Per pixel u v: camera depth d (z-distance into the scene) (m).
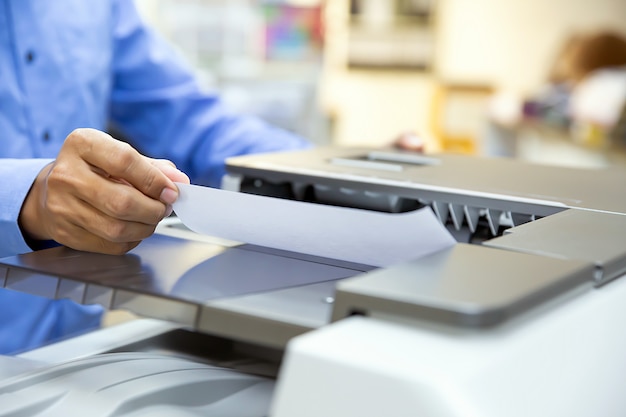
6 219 0.48
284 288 0.36
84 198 0.43
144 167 0.43
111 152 0.42
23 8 0.78
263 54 2.02
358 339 0.26
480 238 0.49
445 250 0.35
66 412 0.37
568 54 1.95
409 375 0.24
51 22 0.81
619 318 0.35
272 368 0.47
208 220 0.45
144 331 0.52
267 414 0.40
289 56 2.03
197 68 1.99
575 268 0.32
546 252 0.35
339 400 0.25
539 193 0.50
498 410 0.25
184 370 0.43
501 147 2.02
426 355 0.25
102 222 0.42
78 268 0.39
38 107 0.80
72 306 0.83
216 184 0.92
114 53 0.93
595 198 0.49
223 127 0.93
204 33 1.99
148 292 0.35
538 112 1.97
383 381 0.24
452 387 0.23
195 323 0.33
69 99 0.83
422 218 0.36
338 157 0.64
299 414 0.26
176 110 0.93
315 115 2.06
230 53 2.00
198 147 0.93
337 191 0.55
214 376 0.43
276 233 0.43
